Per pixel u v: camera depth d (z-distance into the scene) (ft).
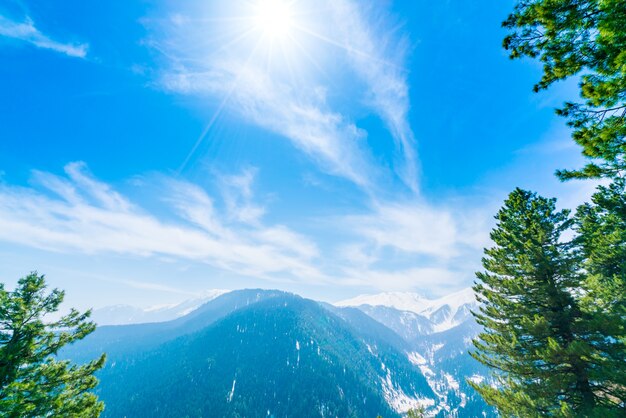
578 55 17.25
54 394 44.42
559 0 16.49
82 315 51.13
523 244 45.98
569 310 40.93
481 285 53.67
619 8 14.69
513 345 43.45
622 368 33.58
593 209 60.03
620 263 50.90
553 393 39.47
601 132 17.70
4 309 43.32
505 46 19.84
